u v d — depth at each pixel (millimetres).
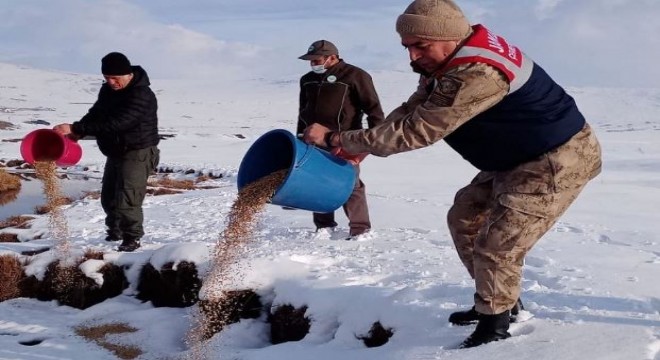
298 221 9141
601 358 3842
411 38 3775
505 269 4039
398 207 10438
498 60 3688
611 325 4324
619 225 9711
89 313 6566
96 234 8555
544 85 3865
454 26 3705
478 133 3930
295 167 5238
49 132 7133
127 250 7262
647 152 36531
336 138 4121
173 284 6602
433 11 3697
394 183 16547
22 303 7031
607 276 5836
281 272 6043
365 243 7363
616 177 19125
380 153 3982
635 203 12750
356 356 4637
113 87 6895
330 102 7098
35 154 7383
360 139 4000
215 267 5785
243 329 5836
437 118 3725
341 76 7105
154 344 5789
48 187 7566
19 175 18969
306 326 5520
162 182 16266
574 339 4117
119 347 5746
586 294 5211
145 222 9781
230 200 12211
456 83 3654
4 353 5547
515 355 3963
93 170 19781
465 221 4445
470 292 5262
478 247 4062
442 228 8648
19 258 7379
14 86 186125
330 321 5379
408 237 7781
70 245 7543
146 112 7039
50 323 6359
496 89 3676
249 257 6305
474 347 4145
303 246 7113
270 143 5828
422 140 3824
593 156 3939
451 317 4629
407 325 4809
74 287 7008
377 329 5000
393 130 3865
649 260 6633
